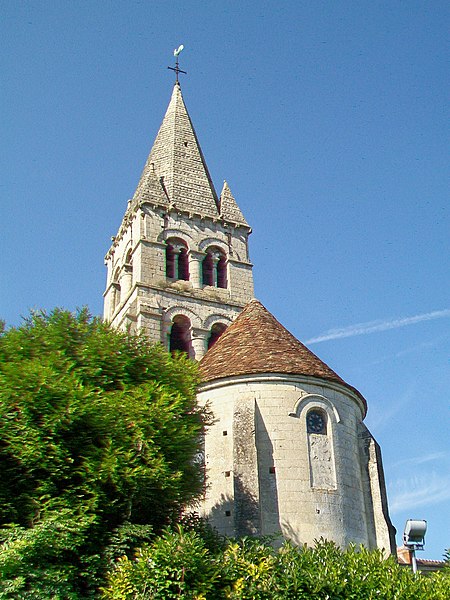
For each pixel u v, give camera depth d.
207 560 21.44
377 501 32.09
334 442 32.06
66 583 20.67
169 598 19.94
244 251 55.56
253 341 34.72
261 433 31.36
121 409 24.78
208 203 57.03
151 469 23.88
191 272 52.53
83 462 23.25
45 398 23.61
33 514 22.59
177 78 66.19
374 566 23.42
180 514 26.77
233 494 30.39
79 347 27.84
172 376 28.73
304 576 21.84
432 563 39.62
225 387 32.84
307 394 32.44
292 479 30.47
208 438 32.22
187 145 60.22
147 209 53.22
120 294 54.16
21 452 22.77
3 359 26.55
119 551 22.62
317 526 29.84
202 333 49.78
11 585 19.16
